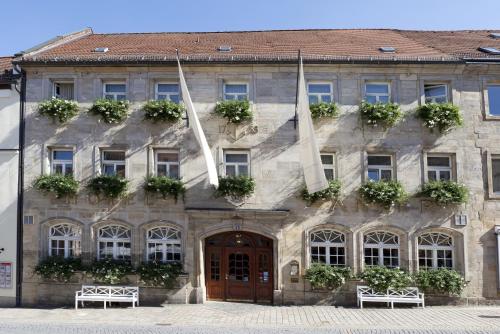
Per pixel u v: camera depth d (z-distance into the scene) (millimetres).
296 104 13867
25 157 14305
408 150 13906
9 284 13875
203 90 14359
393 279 13000
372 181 13570
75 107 14258
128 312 12383
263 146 14055
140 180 14109
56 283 13812
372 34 17859
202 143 12727
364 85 14250
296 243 13703
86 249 13945
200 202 13914
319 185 12391
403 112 14000
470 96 14055
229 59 14070
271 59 14023
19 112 14422
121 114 14109
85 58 14250
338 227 13664
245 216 13680
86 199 14125
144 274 13445
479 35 18078
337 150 13953
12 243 14039
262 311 12461
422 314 11922
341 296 13406
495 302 13273
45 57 14398
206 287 14117
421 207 13695
